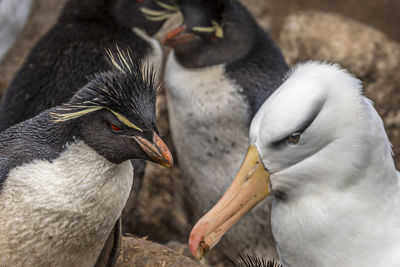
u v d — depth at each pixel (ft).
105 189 13.89
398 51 34.71
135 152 13.37
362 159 11.23
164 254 18.79
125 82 13.26
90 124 13.43
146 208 27.12
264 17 37.29
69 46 20.93
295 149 11.28
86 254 14.85
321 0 40.52
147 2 21.58
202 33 21.21
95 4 21.47
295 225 11.96
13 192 13.43
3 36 30.17
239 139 21.31
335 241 11.79
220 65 21.40
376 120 11.36
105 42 21.09
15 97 20.45
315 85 11.11
